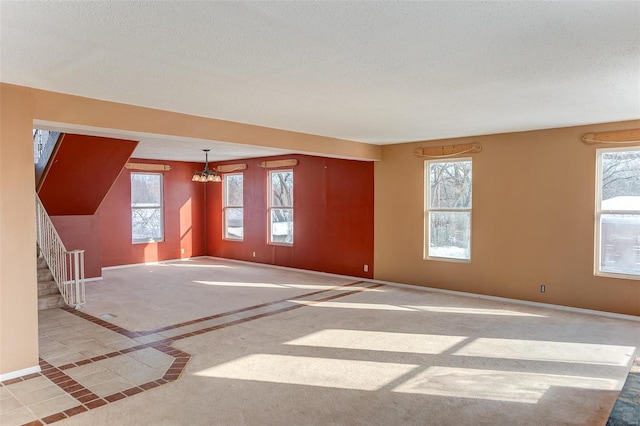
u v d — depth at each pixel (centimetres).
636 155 507
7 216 346
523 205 588
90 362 376
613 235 526
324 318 514
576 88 358
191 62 290
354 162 775
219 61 288
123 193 916
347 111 453
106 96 385
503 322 497
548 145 565
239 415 283
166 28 231
